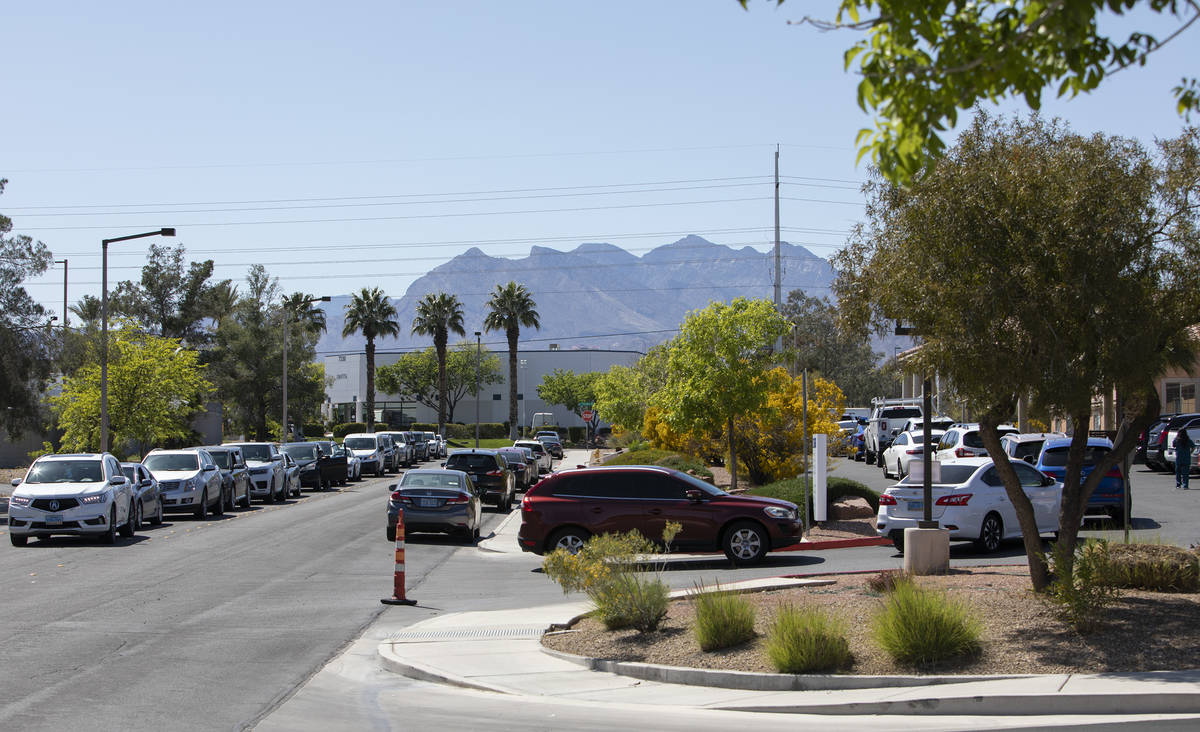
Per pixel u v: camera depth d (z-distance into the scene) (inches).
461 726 340.2
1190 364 442.3
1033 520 466.0
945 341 421.1
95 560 775.1
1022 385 413.1
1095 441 873.5
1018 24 221.9
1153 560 485.7
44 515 852.6
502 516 1225.4
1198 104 246.5
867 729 323.9
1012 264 414.0
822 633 392.8
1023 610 433.7
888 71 224.5
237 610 570.3
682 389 1195.3
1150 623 404.8
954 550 769.6
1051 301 406.3
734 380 1176.2
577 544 748.0
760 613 469.4
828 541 830.5
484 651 462.0
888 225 460.8
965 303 414.0
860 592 510.6
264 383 2620.6
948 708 339.6
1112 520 856.9
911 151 231.0
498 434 4156.0
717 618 428.1
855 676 372.8
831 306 503.2
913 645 382.6
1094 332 405.1
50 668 418.9
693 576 681.6
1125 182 415.5
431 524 908.6
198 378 1887.3
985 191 419.8
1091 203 410.0
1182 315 429.1
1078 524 458.3
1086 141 430.3
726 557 759.7
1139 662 364.5
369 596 627.2
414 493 915.4
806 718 343.0
